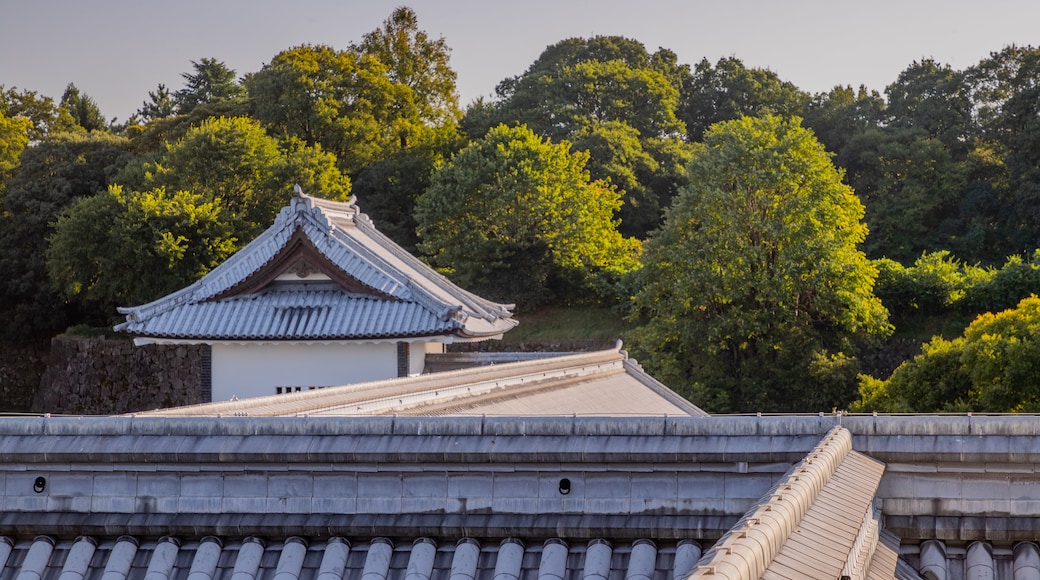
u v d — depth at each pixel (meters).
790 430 12.95
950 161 80.62
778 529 8.27
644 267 59.56
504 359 36.09
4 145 93.19
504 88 117.62
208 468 13.22
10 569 13.14
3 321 78.31
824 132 94.12
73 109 137.88
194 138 72.75
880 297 61.62
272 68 88.62
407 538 12.89
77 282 69.44
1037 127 77.12
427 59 99.81
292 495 13.14
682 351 57.44
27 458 13.34
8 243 78.31
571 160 72.38
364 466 13.06
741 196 56.88
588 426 12.98
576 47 118.06
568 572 12.48
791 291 55.44
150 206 66.81
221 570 12.81
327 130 86.56
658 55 120.00
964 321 59.88
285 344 32.44
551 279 71.62
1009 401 39.06
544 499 12.91
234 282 33.38
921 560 12.73
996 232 77.94
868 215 78.56
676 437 12.90
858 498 10.66
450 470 13.01
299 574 12.63
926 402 42.00
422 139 86.88
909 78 92.38
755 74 115.56
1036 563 12.45
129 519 13.20
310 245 33.12
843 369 54.22
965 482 12.87
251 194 72.94
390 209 81.88
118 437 13.39
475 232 69.94
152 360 67.75
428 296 32.41
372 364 32.38
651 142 95.31
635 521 12.72
